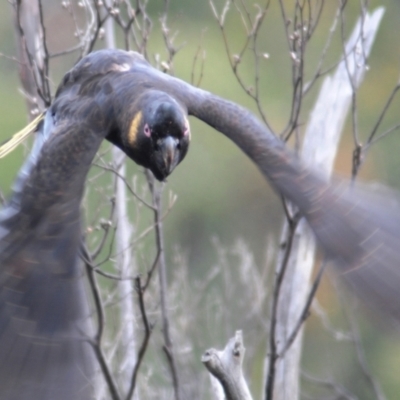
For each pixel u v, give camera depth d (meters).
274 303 12.30
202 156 23.86
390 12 26.88
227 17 24.67
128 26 12.07
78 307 8.39
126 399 11.60
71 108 10.30
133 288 12.69
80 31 13.98
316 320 21.28
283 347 13.08
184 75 22.98
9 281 8.45
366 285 7.86
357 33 14.48
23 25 13.30
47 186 9.11
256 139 9.85
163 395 14.66
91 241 14.46
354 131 12.00
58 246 8.70
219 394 11.47
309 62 23.89
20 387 7.86
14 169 20.92
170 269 19.97
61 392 7.86
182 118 10.00
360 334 21.78
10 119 22.91
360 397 21.38
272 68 24.48
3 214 9.04
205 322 16.28
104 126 10.15
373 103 25.88
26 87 13.27
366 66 12.64
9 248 8.67
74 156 9.49
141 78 10.44
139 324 14.20
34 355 8.03
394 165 24.84
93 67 10.63
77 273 8.59
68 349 8.09
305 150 14.33
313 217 8.55
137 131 10.04
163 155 9.97
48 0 17.95
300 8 11.83
